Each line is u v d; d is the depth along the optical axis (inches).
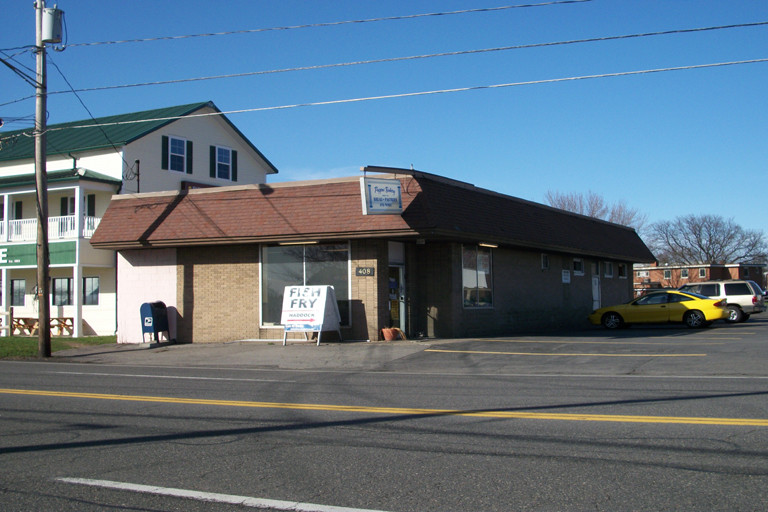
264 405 412.8
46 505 229.0
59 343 940.0
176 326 902.4
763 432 311.7
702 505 216.5
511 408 386.6
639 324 1123.9
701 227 3316.9
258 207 839.7
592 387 467.2
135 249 921.5
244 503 227.3
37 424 361.1
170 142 1270.9
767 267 3262.8
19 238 1158.3
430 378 541.3
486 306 933.2
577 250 1107.9
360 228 776.3
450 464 268.8
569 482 242.2
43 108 784.3
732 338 797.9
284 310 803.4
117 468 272.4
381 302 810.8
